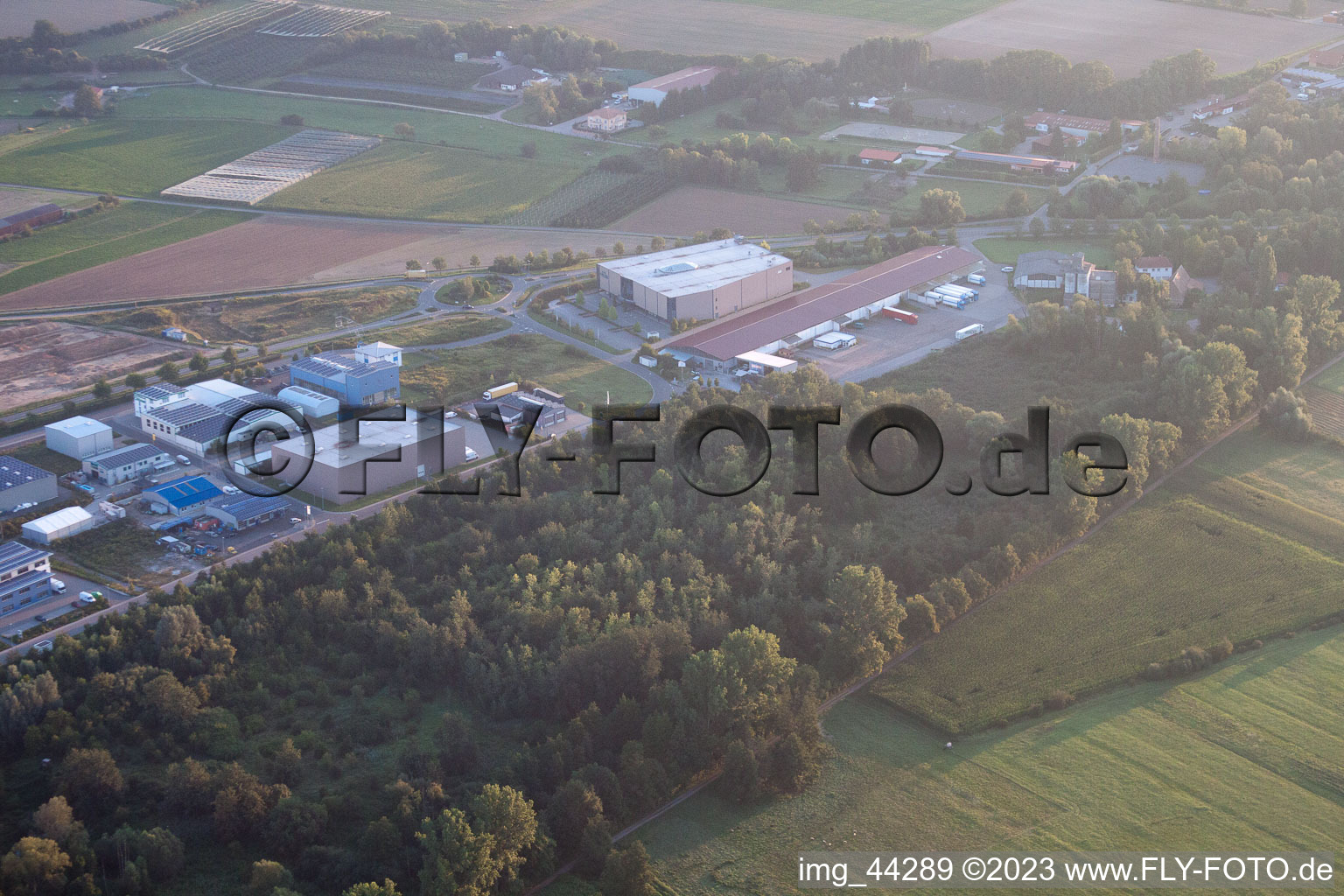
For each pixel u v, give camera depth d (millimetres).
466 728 169750
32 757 164625
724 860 157500
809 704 177625
